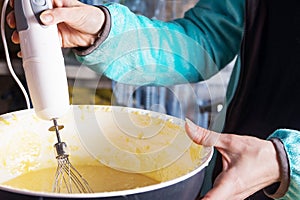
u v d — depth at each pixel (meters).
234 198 0.65
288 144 0.67
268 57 0.88
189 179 0.53
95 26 0.73
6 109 1.51
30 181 0.75
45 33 0.56
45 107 0.57
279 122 0.84
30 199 0.47
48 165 0.79
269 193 0.70
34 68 0.56
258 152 0.66
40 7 0.56
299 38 0.84
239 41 0.97
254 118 0.88
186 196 0.54
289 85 0.85
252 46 0.89
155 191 0.49
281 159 0.65
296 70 0.84
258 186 0.67
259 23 0.89
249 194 0.67
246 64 0.90
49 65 0.56
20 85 0.74
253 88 0.89
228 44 0.97
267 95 0.87
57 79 0.57
